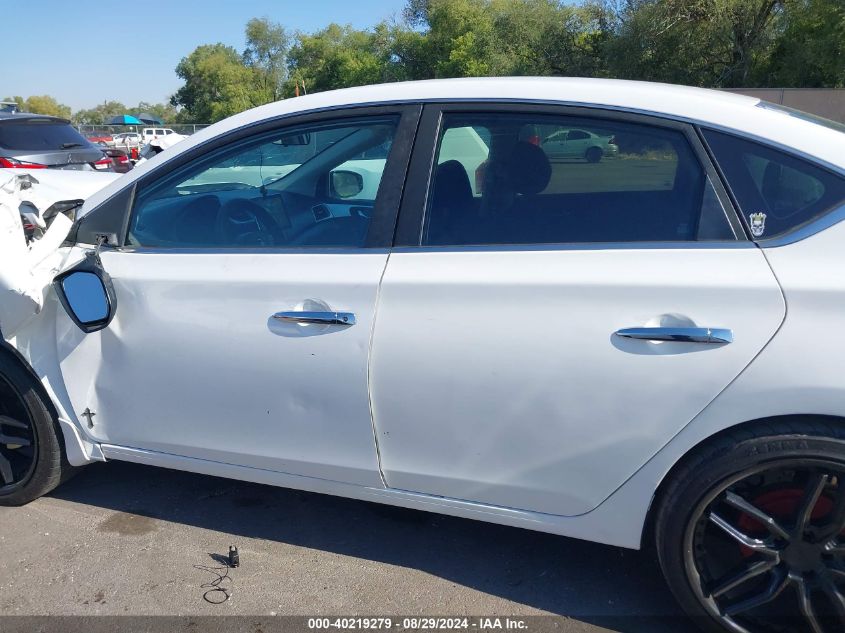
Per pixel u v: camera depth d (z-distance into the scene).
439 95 2.27
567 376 1.98
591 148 2.09
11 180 2.62
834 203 1.86
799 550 1.95
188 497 3.01
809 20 24.14
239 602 2.35
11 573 2.50
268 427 2.38
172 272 2.43
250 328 2.30
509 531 2.76
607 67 29.23
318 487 2.43
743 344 1.83
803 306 1.79
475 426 2.11
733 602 2.04
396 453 2.24
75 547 2.65
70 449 2.75
